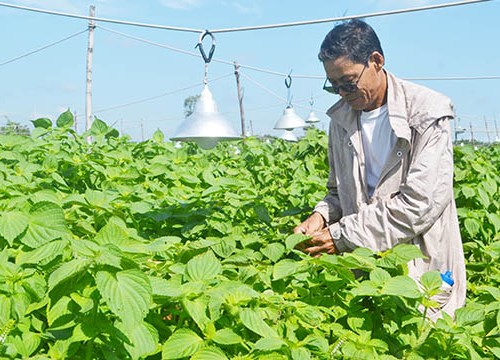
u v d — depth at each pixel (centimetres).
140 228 445
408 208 356
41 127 697
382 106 387
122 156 623
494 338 316
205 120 444
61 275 236
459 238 385
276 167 727
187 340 263
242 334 278
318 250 371
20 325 256
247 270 323
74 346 250
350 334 294
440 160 362
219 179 495
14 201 348
